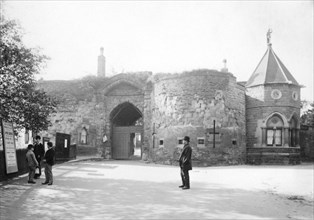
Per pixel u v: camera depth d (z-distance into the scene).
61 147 20.84
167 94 22.64
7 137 11.95
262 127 24.88
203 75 21.61
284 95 24.88
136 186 11.81
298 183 13.62
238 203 9.31
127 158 27.50
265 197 10.56
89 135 27.38
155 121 23.72
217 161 20.94
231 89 22.56
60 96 28.09
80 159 23.38
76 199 9.24
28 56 12.76
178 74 22.23
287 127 24.62
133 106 28.20
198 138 20.97
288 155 24.20
